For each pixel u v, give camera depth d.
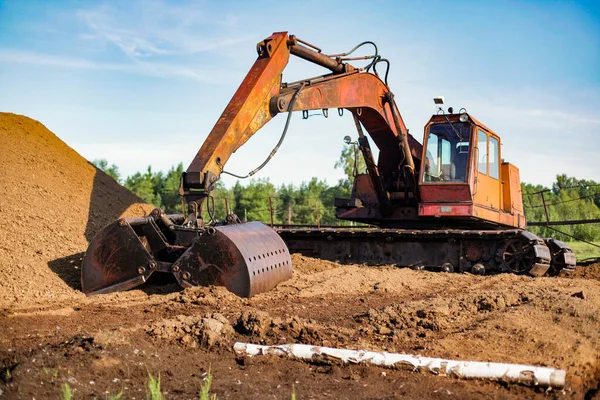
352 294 11.04
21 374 5.45
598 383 6.48
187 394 5.48
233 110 11.45
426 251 15.60
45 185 13.12
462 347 7.01
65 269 10.80
